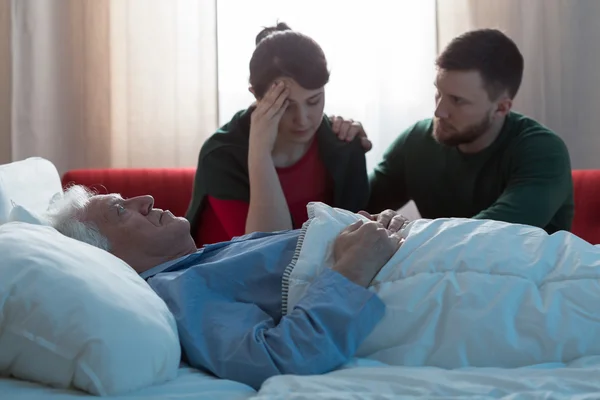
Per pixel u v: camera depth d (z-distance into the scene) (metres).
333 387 0.99
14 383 1.01
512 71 2.02
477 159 2.12
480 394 0.96
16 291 1.00
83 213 1.42
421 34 3.14
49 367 0.99
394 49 3.13
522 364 1.11
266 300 1.29
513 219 1.93
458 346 1.12
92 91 3.15
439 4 3.08
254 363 1.10
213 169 2.09
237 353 1.12
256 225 1.95
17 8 3.11
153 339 1.03
